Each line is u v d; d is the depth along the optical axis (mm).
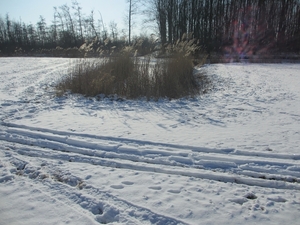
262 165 3721
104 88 8836
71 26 42281
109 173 3564
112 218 2627
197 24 29234
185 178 3436
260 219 2586
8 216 2652
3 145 4566
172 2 29422
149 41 11398
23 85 10648
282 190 3133
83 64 9867
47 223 2547
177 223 2535
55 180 3387
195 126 5590
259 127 5395
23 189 3156
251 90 9398
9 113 6617
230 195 3018
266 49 27812
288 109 6715
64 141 4723
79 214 2689
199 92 9258
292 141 4539
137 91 8586
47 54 32906
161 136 4938
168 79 8938
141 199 2920
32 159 4008
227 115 6402
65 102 7953
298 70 14859
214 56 25000
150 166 3770
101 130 5289
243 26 29016
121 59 9891
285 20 28781
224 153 4148
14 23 51188
